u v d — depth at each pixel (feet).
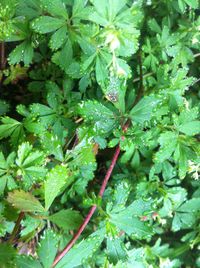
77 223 0.77
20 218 0.76
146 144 0.85
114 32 0.66
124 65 0.76
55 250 0.71
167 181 0.97
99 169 1.02
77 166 0.85
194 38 0.99
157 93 0.85
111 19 0.70
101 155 1.03
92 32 0.76
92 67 0.78
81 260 0.74
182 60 0.99
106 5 0.69
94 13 0.69
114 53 0.70
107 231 0.76
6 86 1.03
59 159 0.80
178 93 0.87
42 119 0.86
